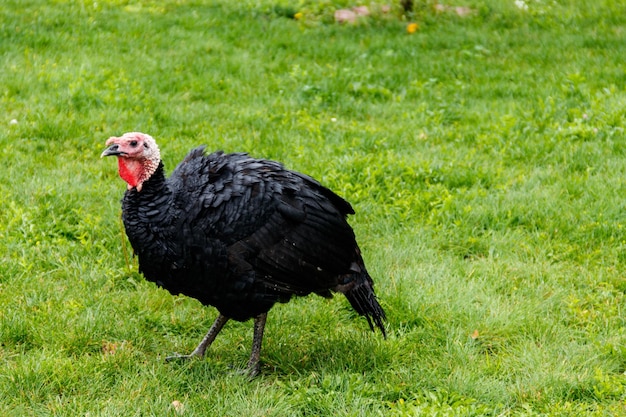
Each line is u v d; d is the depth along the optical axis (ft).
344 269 22.67
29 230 29.76
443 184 34.96
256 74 49.29
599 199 32.81
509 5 65.67
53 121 38.99
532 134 39.45
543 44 55.88
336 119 42.45
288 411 21.09
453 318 25.82
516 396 21.91
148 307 26.27
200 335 25.49
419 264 29.04
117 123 40.37
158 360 23.53
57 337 24.04
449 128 41.29
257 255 21.63
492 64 51.96
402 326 25.79
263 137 39.45
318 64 51.83
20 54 48.70
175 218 21.44
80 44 52.08
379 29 60.18
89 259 28.73
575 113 41.14
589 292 27.30
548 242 30.30
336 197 23.32
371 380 22.97
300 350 24.39
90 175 34.76
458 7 65.36
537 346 24.58
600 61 51.44
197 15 61.16
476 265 29.09
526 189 34.47
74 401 21.13
